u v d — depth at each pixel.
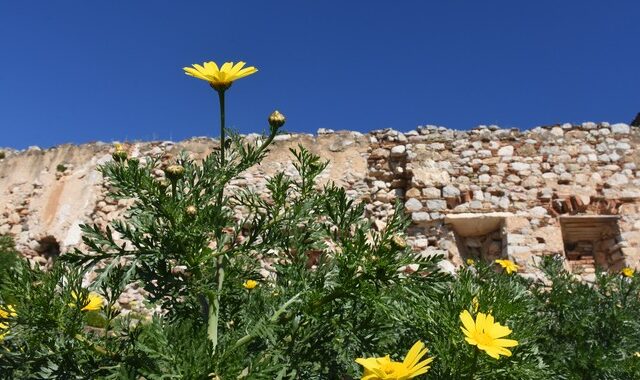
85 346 2.04
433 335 2.09
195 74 2.31
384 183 9.19
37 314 1.98
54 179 11.10
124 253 2.10
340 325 2.04
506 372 2.01
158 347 1.71
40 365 2.02
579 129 9.16
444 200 8.73
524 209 8.59
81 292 2.07
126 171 2.21
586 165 8.86
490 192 8.76
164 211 2.12
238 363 1.70
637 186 8.65
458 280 2.57
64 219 10.58
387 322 2.07
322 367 2.06
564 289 3.87
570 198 8.63
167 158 10.26
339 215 2.36
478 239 8.80
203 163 2.42
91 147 11.13
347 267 2.02
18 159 11.69
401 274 2.22
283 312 2.18
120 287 2.19
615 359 3.23
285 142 9.70
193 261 2.11
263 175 9.44
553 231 8.41
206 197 2.27
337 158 9.51
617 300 3.94
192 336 1.84
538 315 3.23
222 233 2.27
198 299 2.25
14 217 11.11
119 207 10.33
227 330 2.31
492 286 2.62
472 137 9.17
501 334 1.81
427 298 2.12
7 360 2.03
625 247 8.23
